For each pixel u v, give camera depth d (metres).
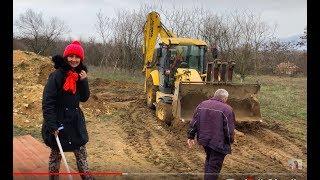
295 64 27.86
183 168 8.16
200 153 9.52
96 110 14.02
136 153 9.30
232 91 11.91
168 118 12.30
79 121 5.24
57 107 5.15
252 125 12.23
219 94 6.60
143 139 10.70
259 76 27.95
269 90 22.77
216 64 12.06
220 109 6.42
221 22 28.36
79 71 5.28
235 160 9.03
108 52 31.16
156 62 14.81
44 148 7.52
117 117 13.59
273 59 28.08
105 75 27.91
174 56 13.32
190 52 13.53
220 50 27.44
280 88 23.52
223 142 6.39
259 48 27.86
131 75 29.59
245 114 12.02
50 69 17.52
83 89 5.33
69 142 5.15
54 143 5.17
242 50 27.47
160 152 9.46
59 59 5.14
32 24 27.38
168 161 8.68
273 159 9.28
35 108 11.99
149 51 16.22
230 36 27.67
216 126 6.38
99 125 12.17
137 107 15.79
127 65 30.64
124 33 30.70
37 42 27.72
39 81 16.58
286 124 13.81
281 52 27.81
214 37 27.50
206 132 6.43
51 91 5.04
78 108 5.29
